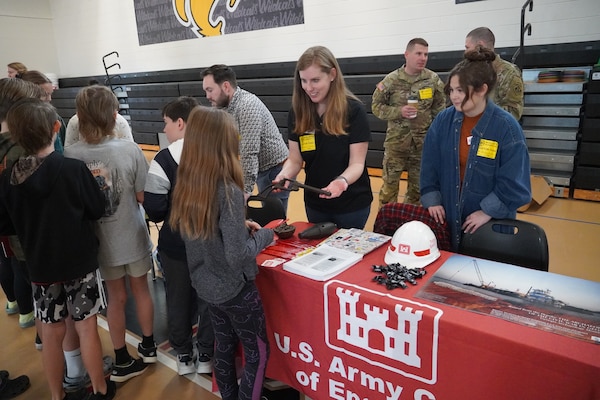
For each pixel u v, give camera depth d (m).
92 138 1.91
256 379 1.62
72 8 8.75
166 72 7.46
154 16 7.40
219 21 6.59
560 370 1.07
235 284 1.48
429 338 1.27
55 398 1.96
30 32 9.05
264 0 6.01
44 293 1.81
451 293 1.36
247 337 1.58
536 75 4.03
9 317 2.82
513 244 1.74
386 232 2.11
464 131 1.86
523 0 4.21
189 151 1.40
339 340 1.49
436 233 1.98
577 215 3.77
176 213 1.45
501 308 1.27
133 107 7.95
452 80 1.72
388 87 3.49
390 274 1.46
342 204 2.04
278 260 1.66
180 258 1.93
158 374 2.20
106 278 2.04
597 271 2.88
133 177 2.00
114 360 2.33
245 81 6.11
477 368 1.20
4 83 2.00
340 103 1.86
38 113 1.67
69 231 1.75
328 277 1.50
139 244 2.06
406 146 3.50
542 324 1.18
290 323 1.62
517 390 1.15
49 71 9.48
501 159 1.77
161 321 2.67
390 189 3.67
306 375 1.65
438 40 4.80
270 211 2.16
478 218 1.81
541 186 4.00
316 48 1.80
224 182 1.40
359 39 5.36
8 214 1.77
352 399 1.53
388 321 1.34
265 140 2.63
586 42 3.96
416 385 1.35
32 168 1.67
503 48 4.37
